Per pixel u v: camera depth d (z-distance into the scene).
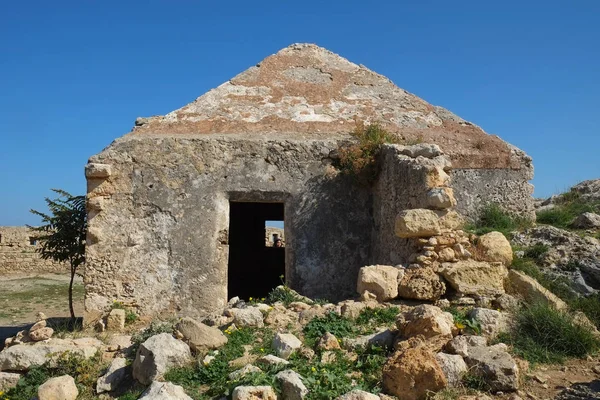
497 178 10.99
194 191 10.58
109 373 6.93
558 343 6.56
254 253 18.23
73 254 11.68
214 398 5.74
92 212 10.41
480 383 5.62
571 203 12.67
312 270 10.68
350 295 10.66
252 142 10.83
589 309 7.57
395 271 7.77
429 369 5.48
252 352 6.57
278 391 5.51
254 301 9.27
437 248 7.93
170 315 10.24
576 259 8.53
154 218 10.47
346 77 12.62
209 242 10.46
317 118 11.77
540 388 5.73
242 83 12.16
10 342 8.98
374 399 5.24
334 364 6.03
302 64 12.68
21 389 7.25
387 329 6.69
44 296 20.48
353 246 10.80
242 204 17.88
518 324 6.85
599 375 6.00
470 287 7.52
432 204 8.08
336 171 10.88
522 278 7.73
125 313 10.10
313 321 7.08
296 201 10.77
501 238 8.09
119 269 10.33
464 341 6.09
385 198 10.06
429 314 6.25
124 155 10.55
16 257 26.84
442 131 11.78
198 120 11.47
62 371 7.45
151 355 6.52
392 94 12.48
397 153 9.59
